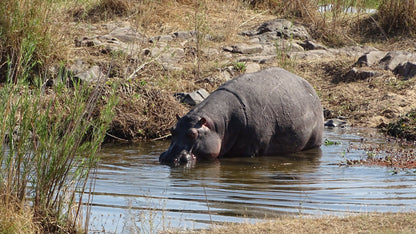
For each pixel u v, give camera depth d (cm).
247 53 5653
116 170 3116
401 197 2573
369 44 6000
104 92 4188
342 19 6372
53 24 4750
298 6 6562
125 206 2439
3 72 4459
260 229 2080
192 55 5397
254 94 3572
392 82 4988
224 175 3055
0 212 2083
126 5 6094
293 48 5784
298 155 3597
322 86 5122
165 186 2798
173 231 2127
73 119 2333
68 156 2253
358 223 2127
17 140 2356
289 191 2711
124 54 4944
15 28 4481
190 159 3341
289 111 3606
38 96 2338
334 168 3216
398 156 3481
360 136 4122
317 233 2022
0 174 2191
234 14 6431
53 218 2198
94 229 2178
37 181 2211
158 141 4038
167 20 6081
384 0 6256
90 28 5597
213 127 3441
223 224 2183
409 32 6050
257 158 3516
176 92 4612
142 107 4188
